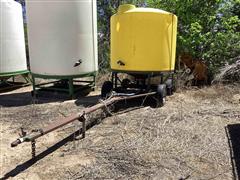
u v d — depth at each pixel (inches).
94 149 146.2
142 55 228.4
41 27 257.1
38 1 252.7
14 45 319.9
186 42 317.7
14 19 315.6
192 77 299.4
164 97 230.7
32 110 228.1
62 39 257.3
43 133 131.2
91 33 276.7
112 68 247.4
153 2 349.4
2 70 313.3
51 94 279.7
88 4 267.3
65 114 213.9
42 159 138.3
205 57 326.0
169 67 242.8
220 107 217.3
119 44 234.5
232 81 302.5
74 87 290.8
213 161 130.5
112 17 242.2
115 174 121.0
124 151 141.9
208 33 318.7
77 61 265.9
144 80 247.9
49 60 262.1
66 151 145.9
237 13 355.3
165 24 229.3
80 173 122.9
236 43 325.7
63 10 252.4
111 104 199.2
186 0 330.0
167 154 137.6
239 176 117.7
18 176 123.6
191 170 123.0
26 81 352.2
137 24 224.2
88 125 181.5
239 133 161.8
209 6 332.5
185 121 184.4
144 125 178.1
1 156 143.7
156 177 117.9
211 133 162.6
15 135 173.3
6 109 234.4
